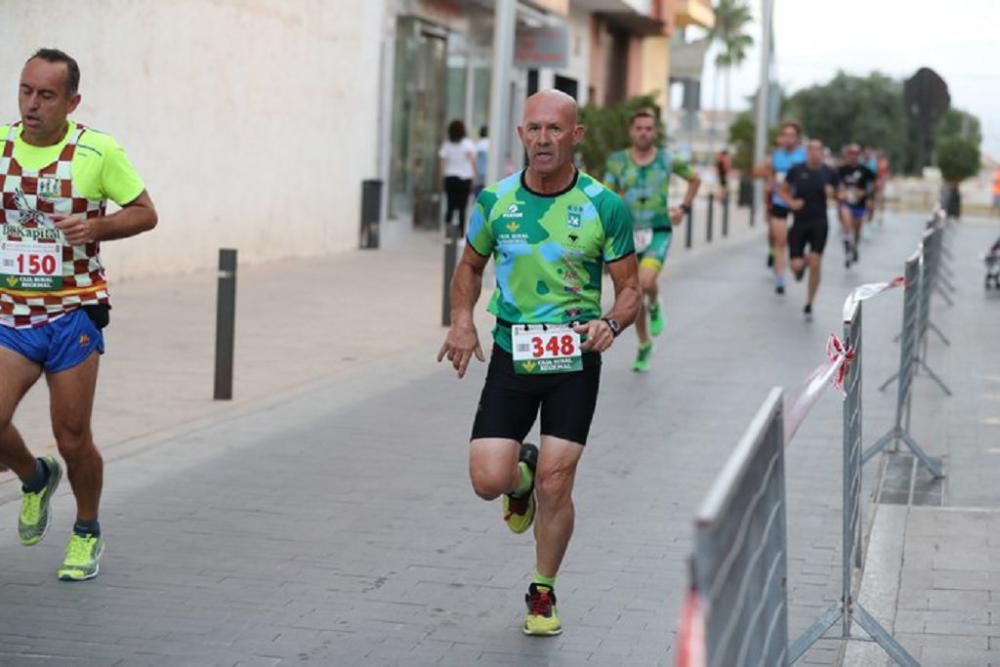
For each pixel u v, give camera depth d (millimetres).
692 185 13594
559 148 6219
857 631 6672
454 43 33000
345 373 13258
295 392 12250
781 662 4820
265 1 22359
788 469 10062
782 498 4770
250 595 7066
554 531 6465
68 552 7246
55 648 6285
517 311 6387
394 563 7641
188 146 20297
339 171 25578
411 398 12219
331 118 25094
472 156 28594
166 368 12953
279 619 6742
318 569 7504
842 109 93562
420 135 31188
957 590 7398
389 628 6664
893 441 11000
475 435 6418
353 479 9406
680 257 28969
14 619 6621
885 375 14258
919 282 12820
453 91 33250
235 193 21812
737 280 23938
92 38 17844
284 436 10617
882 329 17625
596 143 24984
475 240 6500
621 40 46844
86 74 17797
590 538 8188
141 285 18703
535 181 6352
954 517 8805
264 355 14086
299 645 6418
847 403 6332
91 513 7246
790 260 19500
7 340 6723
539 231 6312
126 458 9742
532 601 6590
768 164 25656
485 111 35531
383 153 27844
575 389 6383
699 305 19969
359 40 26141
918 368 14492
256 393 12133
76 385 6824
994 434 11438
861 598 7254
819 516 8805
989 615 7027
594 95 43281
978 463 10359
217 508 8609
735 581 3736
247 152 22109
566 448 6355
